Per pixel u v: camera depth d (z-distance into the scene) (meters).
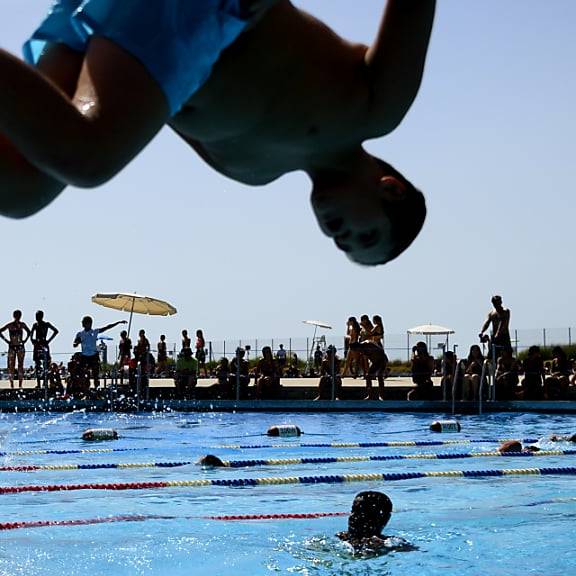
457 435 12.58
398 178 1.84
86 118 1.43
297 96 1.68
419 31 1.68
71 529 5.79
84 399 17.34
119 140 1.46
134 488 7.68
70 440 12.04
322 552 5.14
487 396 16.53
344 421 14.78
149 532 5.68
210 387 18.16
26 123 1.39
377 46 1.70
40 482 8.12
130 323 20.34
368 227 1.82
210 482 7.93
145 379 17.95
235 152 1.81
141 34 1.48
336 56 1.70
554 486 7.76
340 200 1.80
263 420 15.10
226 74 1.65
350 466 9.30
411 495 7.28
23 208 1.58
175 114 1.74
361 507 5.50
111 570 4.73
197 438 12.27
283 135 1.73
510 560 4.98
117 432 13.04
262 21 1.62
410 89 1.74
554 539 5.49
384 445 11.22
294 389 17.95
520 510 6.53
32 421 15.06
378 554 5.11
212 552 5.14
